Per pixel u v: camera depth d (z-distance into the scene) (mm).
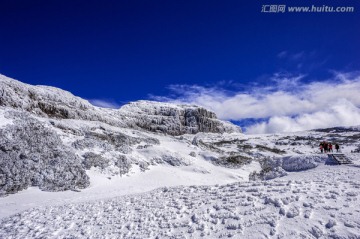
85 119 74812
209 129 133000
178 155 52719
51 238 13000
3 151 29531
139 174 41969
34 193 27641
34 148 32938
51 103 68688
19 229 14641
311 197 11797
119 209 16188
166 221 12922
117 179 38062
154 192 19500
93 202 19406
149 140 63281
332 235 8773
